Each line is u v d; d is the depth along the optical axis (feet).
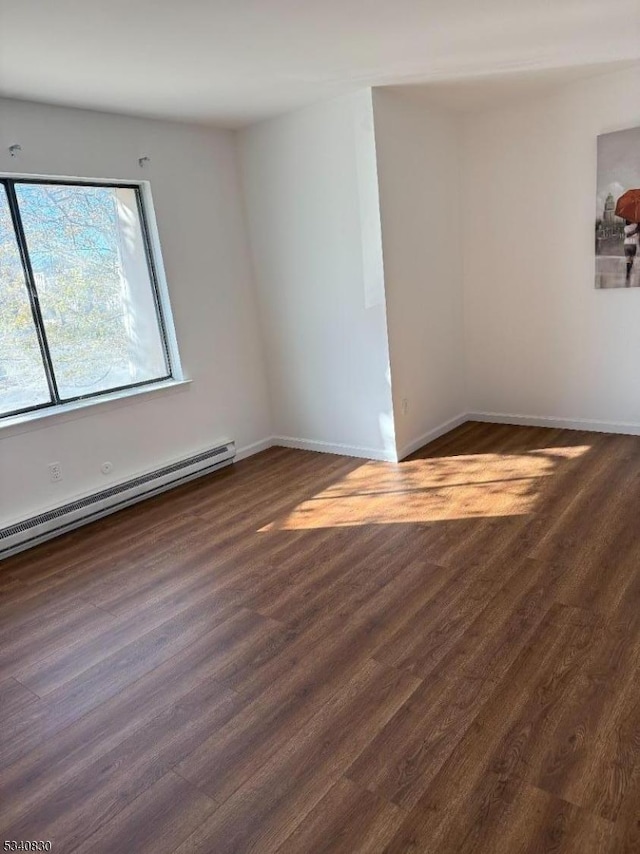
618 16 9.12
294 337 15.47
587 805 5.26
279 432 16.75
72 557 11.08
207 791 5.81
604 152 13.41
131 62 9.43
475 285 16.28
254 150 14.66
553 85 13.30
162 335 14.06
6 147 10.69
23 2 7.05
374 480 13.43
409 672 7.18
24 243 11.43
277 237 14.93
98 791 5.94
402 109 13.21
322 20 8.39
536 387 15.94
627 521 10.25
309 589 9.24
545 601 8.29
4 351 11.37
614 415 14.83
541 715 6.31
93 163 12.00
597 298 14.35
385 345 13.79
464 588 8.80
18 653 8.34
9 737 6.79
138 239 13.33
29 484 11.66
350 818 5.37
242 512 12.44
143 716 6.91
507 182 15.02
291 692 7.05
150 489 13.50
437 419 15.96
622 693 6.51
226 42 8.95
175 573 10.17
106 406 12.76
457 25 9.02
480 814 5.28
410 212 13.91
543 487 12.03
